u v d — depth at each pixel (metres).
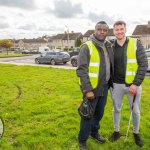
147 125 5.45
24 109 6.61
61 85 10.46
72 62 22.02
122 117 5.97
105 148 4.45
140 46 4.34
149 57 16.58
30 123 5.58
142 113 6.39
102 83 4.14
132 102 4.49
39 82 11.41
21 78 12.85
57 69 17.97
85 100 4.07
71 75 14.17
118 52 4.37
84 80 3.96
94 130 4.60
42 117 5.95
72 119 5.71
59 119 5.77
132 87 4.27
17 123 5.55
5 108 6.69
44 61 25.09
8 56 41.16
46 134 4.95
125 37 4.36
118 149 4.43
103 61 4.11
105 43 4.20
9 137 4.83
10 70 17.09
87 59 4.04
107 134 4.99
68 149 4.40
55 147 4.45
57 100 7.57
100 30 4.01
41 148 4.41
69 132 5.01
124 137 4.87
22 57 39.22
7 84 10.81
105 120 5.71
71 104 7.12
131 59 4.32
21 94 8.62
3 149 4.34
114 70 4.44
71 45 92.06
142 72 4.26
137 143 4.58
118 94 4.52
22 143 4.57
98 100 4.32
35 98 7.95
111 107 6.86
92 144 4.53
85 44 4.08
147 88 9.86
